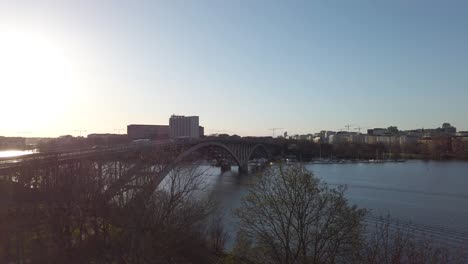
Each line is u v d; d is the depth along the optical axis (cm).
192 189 4756
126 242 3462
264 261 3406
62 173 4612
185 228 3825
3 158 5578
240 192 9244
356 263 3175
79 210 4222
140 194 3841
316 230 3306
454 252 4709
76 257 3784
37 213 4203
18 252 3775
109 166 5350
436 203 8594
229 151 15288
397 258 3058
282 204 3406
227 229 5166
